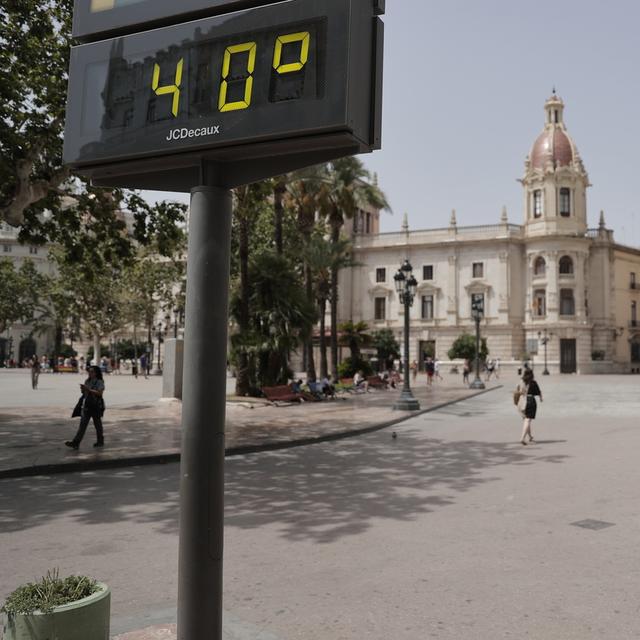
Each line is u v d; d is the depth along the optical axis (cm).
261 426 1508
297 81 266
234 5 287
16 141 1170
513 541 586
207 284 292
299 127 263
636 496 771
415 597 448
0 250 7162
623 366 6169
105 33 316
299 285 2359
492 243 6066
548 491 808
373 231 7288
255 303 2278
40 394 2617
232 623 392
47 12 1231
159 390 3011
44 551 571
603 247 6091
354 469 992
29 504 761
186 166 313
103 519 687
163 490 841
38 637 258
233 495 802
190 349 289
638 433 1391
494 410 2089
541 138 6106
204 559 281
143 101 299
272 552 559
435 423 1686
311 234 3158
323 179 2827
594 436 1355
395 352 5212
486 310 6069
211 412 286
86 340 7481
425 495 795
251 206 2127
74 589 281
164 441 1223
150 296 5184
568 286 5825
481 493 802
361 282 6606
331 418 1706
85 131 311
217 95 281
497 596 448
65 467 972
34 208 1380
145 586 478
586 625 397
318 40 264
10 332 7325
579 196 5950
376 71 283
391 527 641
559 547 566
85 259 1544
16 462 979
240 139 275
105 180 337
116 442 1209
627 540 585
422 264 6375
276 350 2212
